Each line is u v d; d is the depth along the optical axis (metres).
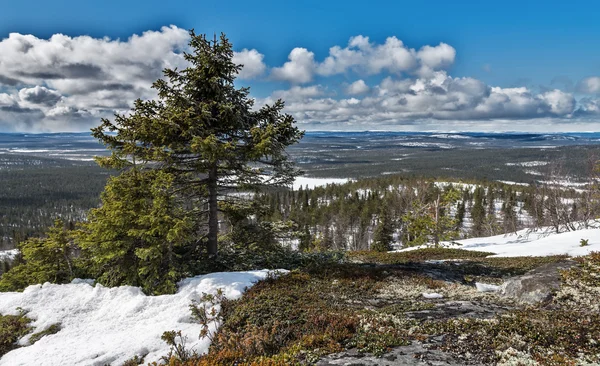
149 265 11.40
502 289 11.25
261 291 10.50
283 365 5.84
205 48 13.25
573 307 8.80
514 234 36.03
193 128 11.98
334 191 125.94
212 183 13.88
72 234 11.82
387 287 11.71
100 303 10.78
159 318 9.78
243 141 14.02
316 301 9.82
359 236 71.62
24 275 12.56
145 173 12.23
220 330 8.55
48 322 9.86
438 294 10.99
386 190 103.44
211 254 14.15
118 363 7.73
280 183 14.59
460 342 6.50
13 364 7.99
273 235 15.11
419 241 34.78
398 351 6.31
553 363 5.49
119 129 11.84
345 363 5.90
